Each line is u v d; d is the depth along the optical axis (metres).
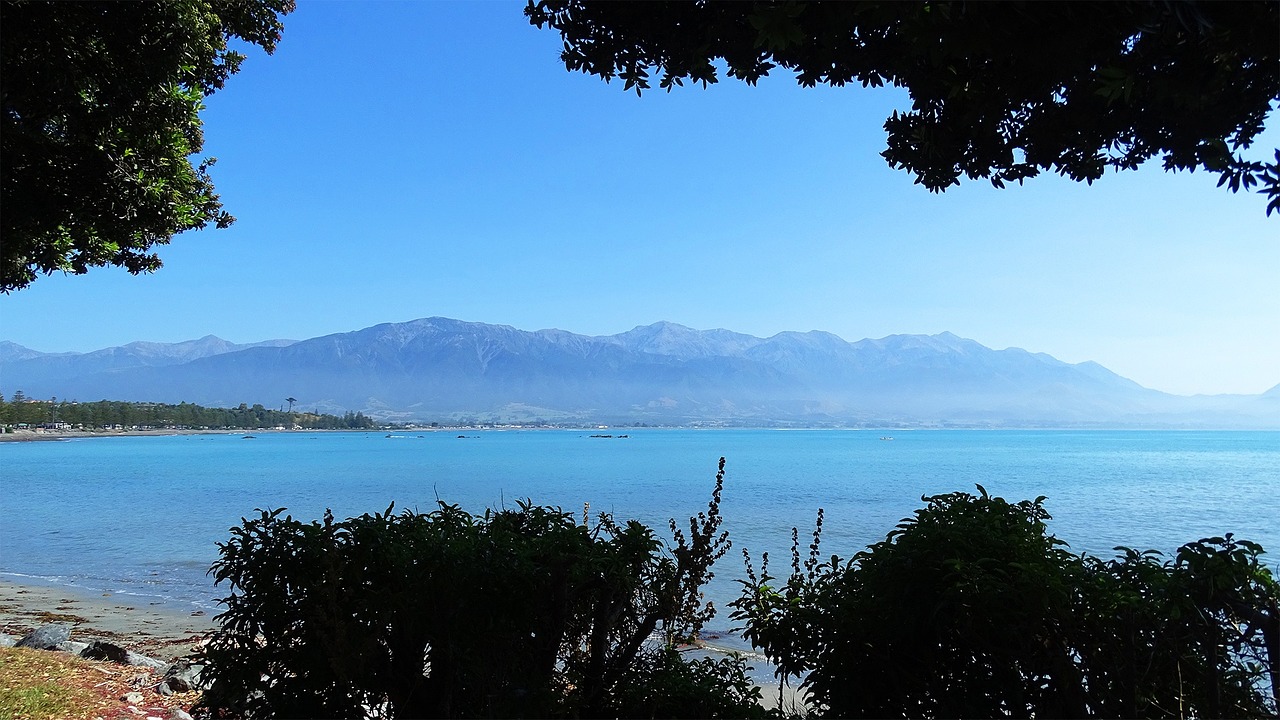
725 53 3.59
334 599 3.24
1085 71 2.72
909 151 3.99
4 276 6.44
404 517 3.82
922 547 3.29
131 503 41.53
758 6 2.69
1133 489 48.69
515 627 3.51
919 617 3.22
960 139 3.73
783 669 3.78
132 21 5.24
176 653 12.09
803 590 3.97
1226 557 3.00
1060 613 2.97
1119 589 3.09
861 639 3.45
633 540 3.91
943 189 4.05
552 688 3.59
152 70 5.39
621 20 3.60
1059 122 3.52
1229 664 3.07
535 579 3.54
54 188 5.60
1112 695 3.02
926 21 2.52
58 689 7.11
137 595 17.95
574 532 3.80
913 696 3.38
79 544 26.48
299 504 40.12
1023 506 3.61
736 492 46.69
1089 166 3.72
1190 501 39.94
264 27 6.96
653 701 3.79
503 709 3.40
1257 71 2.90
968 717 3.13
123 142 5.73
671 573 3.96
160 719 6.79
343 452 130.62
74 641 11.91
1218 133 3.25
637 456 110.31
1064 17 2.48
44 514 36.34
